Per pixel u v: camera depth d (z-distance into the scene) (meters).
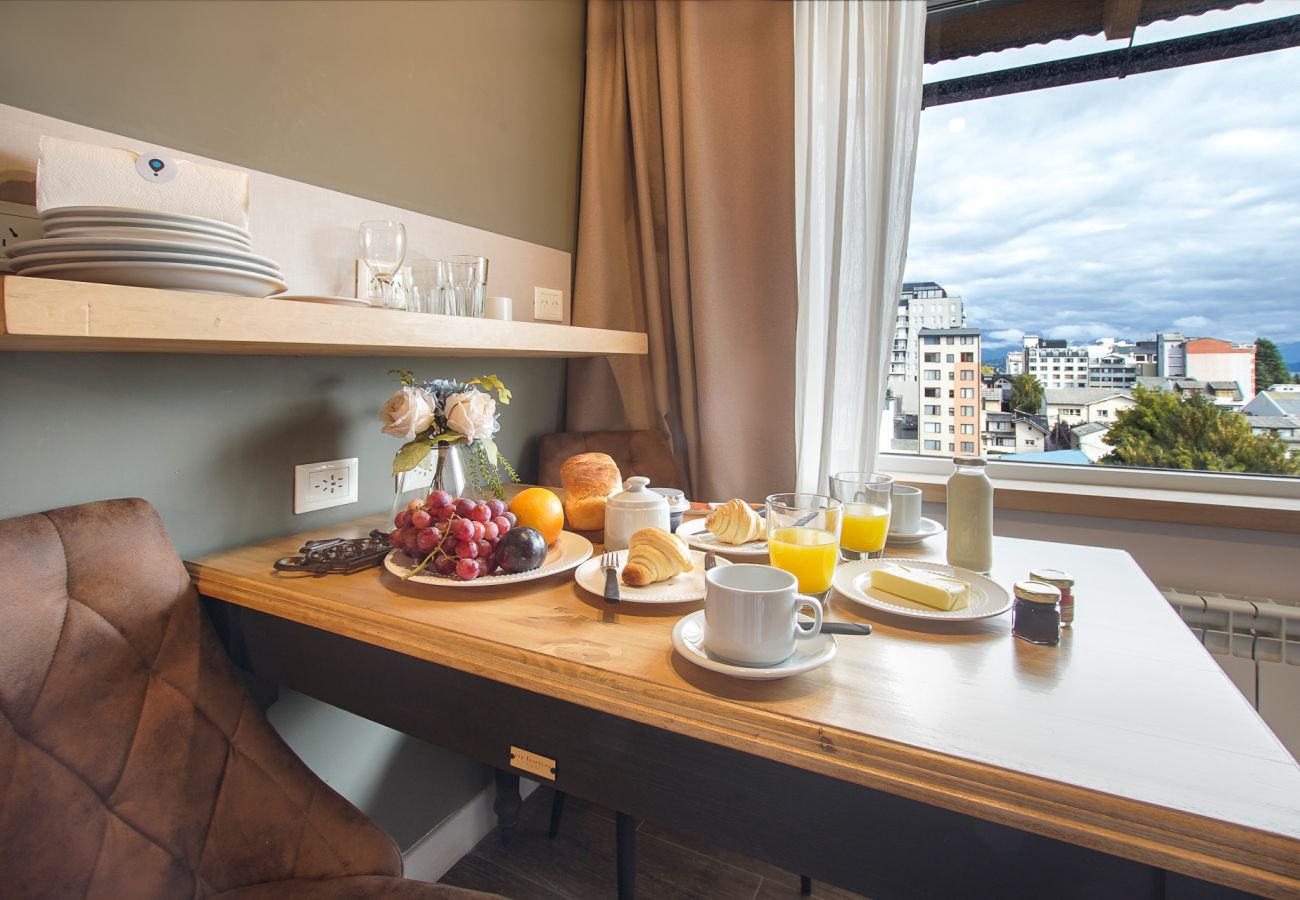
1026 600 0.73
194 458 1.02
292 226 1.10
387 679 0.79
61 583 0.75
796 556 0.83
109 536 0.82
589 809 1.70
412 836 1.41
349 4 1.21
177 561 0.89
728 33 1.72
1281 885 0.41
